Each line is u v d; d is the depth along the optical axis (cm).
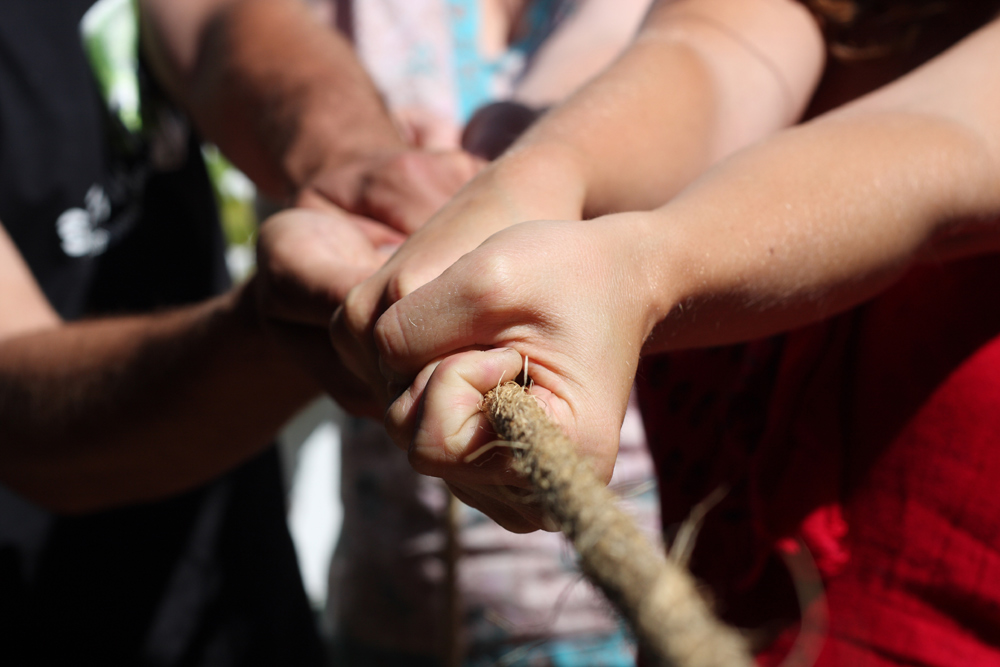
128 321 96
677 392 86
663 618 52
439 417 60
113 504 100
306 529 241
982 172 69
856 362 78
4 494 121
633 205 76
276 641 138
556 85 107
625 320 62
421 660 146
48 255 129
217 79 115
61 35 126
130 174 136
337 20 154
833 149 69
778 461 79
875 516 75
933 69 73
